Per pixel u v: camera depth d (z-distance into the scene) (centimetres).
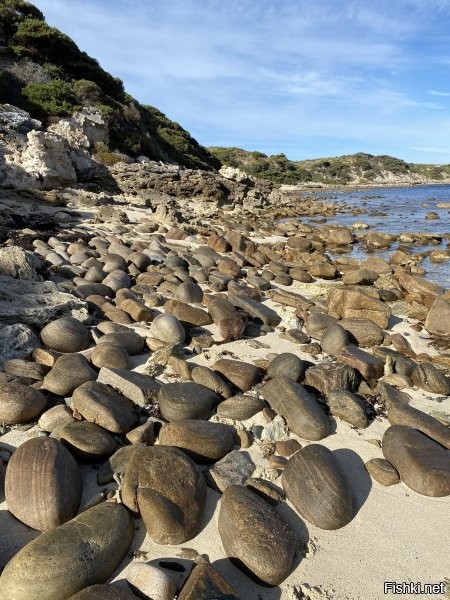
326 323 752
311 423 466
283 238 1966
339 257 1589
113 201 2406
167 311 774
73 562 288
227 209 3036
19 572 278
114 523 320
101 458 404
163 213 2014
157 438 442
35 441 380
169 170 3112
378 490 407
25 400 451
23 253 809
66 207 2055
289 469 393
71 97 3625
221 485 388
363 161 14475
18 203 1875
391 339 730
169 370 573
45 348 590
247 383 541
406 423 484
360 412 496
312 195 6481
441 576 329
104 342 599
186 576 311
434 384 584
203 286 995
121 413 443
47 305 668
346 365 581
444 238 2106
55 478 346
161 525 332
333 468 386
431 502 396
